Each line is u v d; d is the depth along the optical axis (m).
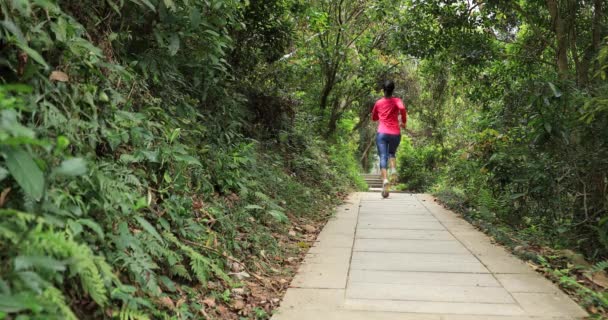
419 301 3.35
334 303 3.30
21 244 1.85
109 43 3.42
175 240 3.13
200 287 3.22
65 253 1.95
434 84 16.52
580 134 4.91
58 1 2.94
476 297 3.44
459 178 8.75
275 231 5.29
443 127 18.08
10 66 2.33
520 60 8.61
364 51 12.94
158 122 3.98
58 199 2.18
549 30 8.36
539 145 5.34
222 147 5.58
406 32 8.80
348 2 12.19
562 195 5.41
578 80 5.84
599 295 3.26
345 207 7.93
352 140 19.14
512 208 6.44
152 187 3.51
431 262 4.38
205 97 5.40
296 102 9.56
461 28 8.55
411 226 6.14
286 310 3.16
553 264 4.39
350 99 14.62
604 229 4.63
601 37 7.02
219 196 4.84
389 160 9.12
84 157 2.67
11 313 1.73
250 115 7.86
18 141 1.63
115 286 2.44
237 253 4.04
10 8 2.33
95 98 2.99
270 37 7.74
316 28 10.24
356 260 4.44
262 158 7.23
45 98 2.59
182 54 4.59
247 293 3.40
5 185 2.11
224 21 4.32
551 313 3.14
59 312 1.86
